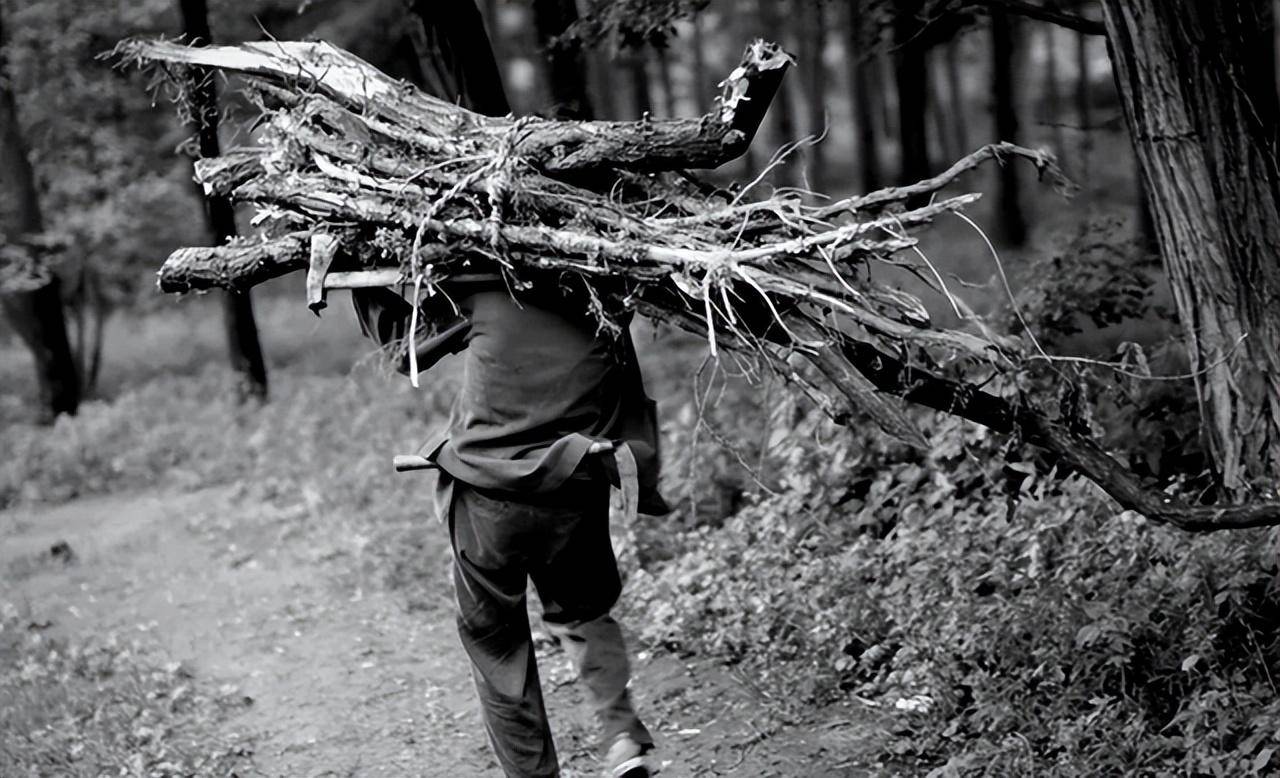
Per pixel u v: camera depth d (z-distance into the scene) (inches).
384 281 153.7
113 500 465.1
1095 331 304.0
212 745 216.2
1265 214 191.0
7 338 1005.2
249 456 479.2
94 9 647.1
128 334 1001.5
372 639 263.7
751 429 301.1
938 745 178.7
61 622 304.0
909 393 152.1
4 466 514.9
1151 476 218.4
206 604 304.0
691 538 270.2
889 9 309.4
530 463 145.6
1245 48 195.6
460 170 154.0
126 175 698.2
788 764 182.4
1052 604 185.8
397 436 442.6
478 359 149.8
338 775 200.8
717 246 146.7
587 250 144.5
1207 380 195.5
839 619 211.6
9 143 630.5
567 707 213.6
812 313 150.7
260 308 1009.5
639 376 159.0
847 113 1475.1
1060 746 165.8
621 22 281.4
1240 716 160.9
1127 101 199.0
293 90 172.7
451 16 293.9
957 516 225.1
